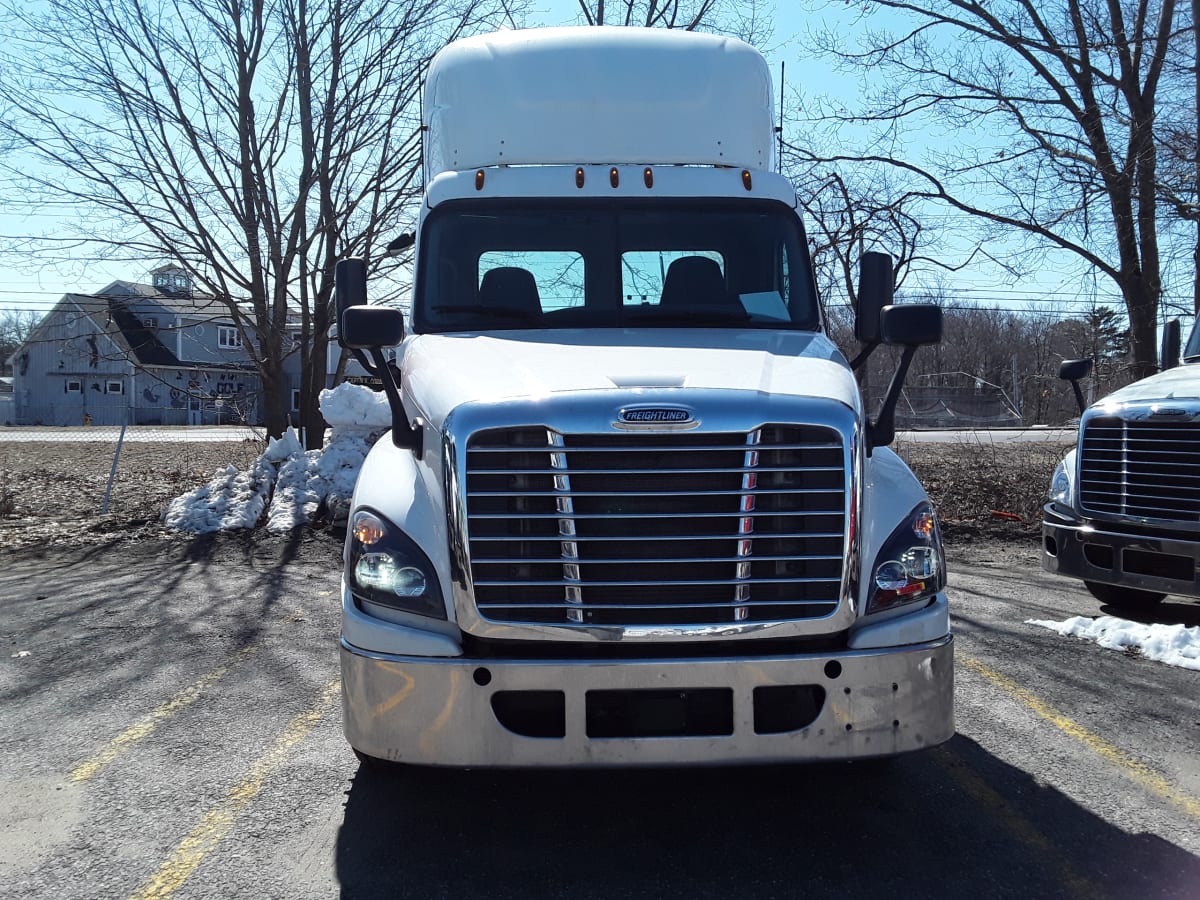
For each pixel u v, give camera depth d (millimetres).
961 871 3312
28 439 25203
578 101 5121
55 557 9406
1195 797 3910
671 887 3217
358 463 11156
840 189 12906
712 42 5367
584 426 3244
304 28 13992
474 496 3256
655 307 4750
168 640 6355
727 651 3324
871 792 3969
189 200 14242
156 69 13852
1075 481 6691
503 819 3734
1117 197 12594
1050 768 4199
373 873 3318
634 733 3229
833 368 3812
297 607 7289
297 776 4141
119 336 24562
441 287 4793
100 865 3379
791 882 3244
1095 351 18234
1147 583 6152
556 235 4871
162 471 16547
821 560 3305
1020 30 13227
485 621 3236
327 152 14391
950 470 13430
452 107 5293
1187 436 6000
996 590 7879
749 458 3271
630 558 3262
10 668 5742
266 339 14992
